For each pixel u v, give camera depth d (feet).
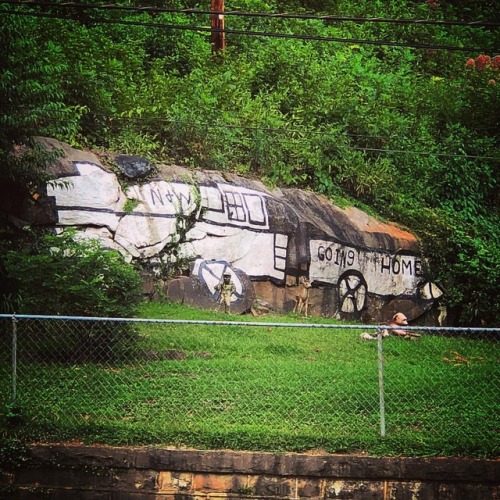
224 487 30.40
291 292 55.16
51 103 45.29
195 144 58.85
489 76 78.74
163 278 51.21
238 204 55.01
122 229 50.37
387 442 31.24
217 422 32.58
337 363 40.98
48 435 31.12
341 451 31.04
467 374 40.32
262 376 37.37
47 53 58.85
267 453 30.53
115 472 30.48
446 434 32.42
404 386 37.27
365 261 57.72
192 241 52.80
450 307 60.54
